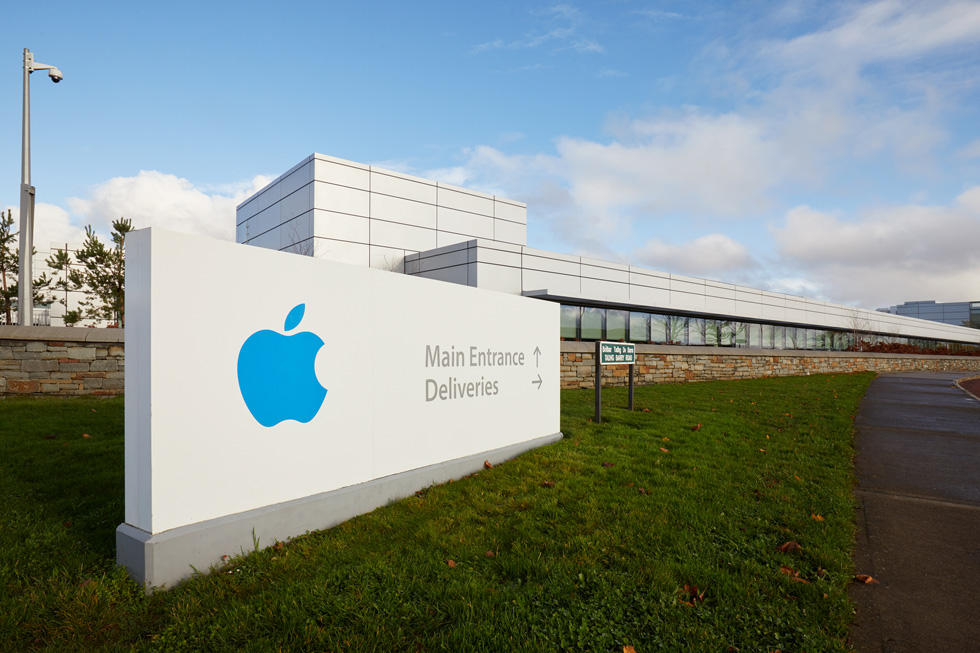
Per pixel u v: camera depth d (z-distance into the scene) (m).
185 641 2.75
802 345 40.09
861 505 5.32
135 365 3.41
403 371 5.24
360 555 3.81
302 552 3.83
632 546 4.01
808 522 4.60
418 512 4.71
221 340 3.68
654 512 4.73
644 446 7.27
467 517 4.58
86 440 6.34
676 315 29.17
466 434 6.13
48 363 8.71
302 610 2.99
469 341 6.19
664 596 3.26
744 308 33.47
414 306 5.38
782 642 2.89
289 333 4.14
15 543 3.69
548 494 5.23
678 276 29.17
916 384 20.47
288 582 3.32
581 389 13.91
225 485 3.71
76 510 4.37
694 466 6.33
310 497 4.27
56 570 3.32
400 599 3.17
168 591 3.31
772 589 3.44
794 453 7.25
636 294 26.84
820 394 14.96
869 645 2.95
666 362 17.02
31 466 5.36
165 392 3.36
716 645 2.83
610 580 3.46
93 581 3.19
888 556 4.12
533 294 21.50
